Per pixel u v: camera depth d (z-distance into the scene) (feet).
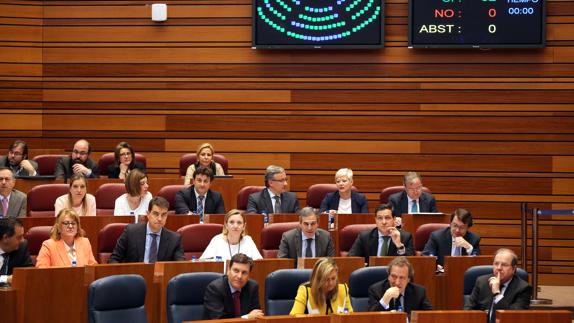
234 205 73.36
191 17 83.82
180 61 83.87
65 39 84.89
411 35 80.38
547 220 81.20
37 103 85.05
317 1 81.25
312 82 82.84
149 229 56.03
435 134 81.97
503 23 79.71
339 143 82.74
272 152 83.30
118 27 84.38
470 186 81.66
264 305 51.49
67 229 52.75
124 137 84.33
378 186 82.48
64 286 47.91
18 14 84.79
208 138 83.82
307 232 57.82
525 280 50.62
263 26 81.71
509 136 81.41
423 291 49.49
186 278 46.73
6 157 75.77
